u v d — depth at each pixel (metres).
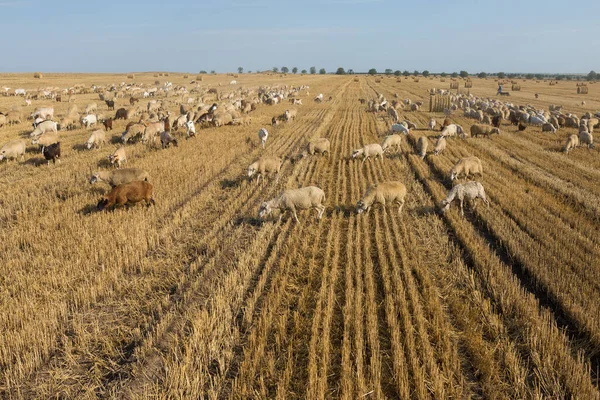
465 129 35.88
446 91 78.38
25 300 9.72
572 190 18.08
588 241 12.83
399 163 23.47
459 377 7.55
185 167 21.66
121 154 21.47
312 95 75.88
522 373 7.58
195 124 34.94
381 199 15.09
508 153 26.11
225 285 10.41
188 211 16.00
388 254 12.34
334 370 7.81
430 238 13.42
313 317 9.12
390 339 8.59
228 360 8.02
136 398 7.14
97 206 15.07
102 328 9.20
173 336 8.74
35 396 7.35
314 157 24.97
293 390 7.38
